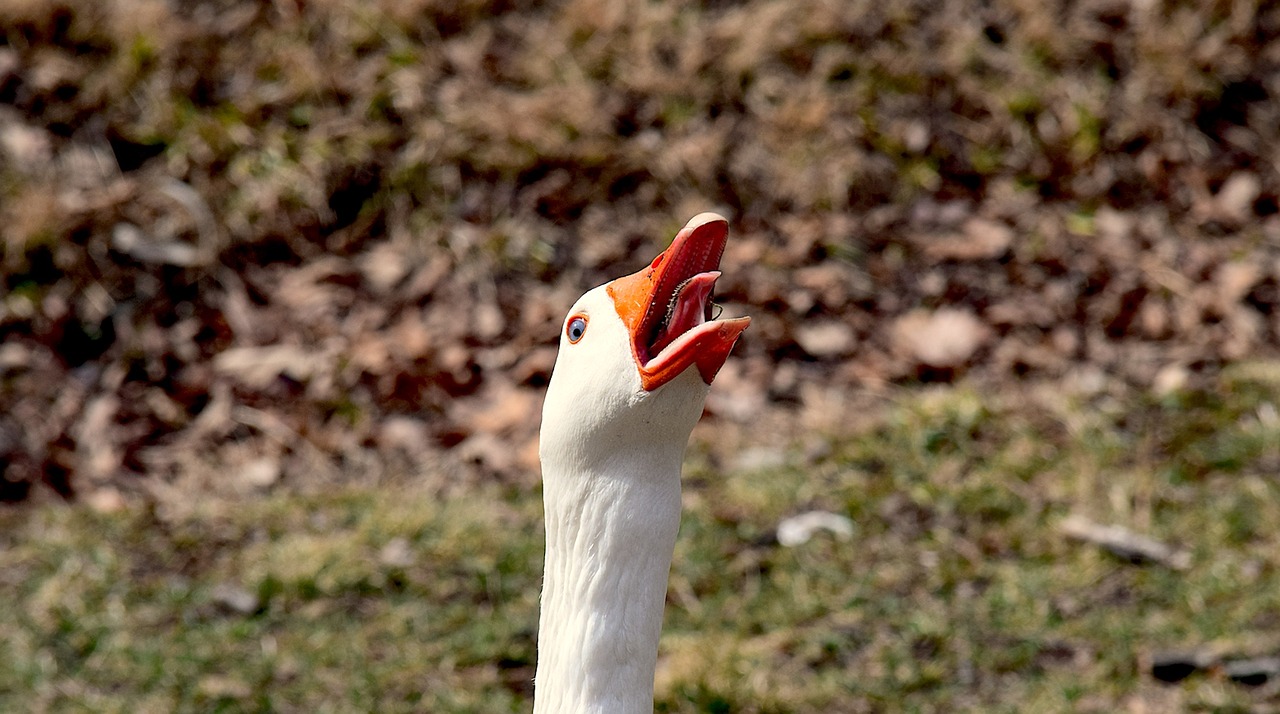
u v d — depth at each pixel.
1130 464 8.84
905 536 8.28
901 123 12.33
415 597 7.86
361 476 9.28
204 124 11.55
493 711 6.91
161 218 11.06
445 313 10.71
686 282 3.92
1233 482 8.58
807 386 10.03
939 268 11.20
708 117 12.26
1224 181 12.20
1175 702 6.81
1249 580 7.66
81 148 11.43
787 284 10.94
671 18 12.80
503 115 11.89
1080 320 10.66
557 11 12.86
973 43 12.74
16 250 10.54
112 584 8.00
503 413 9.72
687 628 7.54
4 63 11.72
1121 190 12.09
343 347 10.29
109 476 9.22
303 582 7.93
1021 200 11.97
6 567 8.15
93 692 7.15
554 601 4.21
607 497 4.03
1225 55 12.87
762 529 8.38
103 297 10.45
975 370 10.17
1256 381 9.71
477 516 8.57
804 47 12.62
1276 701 6.75
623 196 11.72
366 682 7.17
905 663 7.20
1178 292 10.88
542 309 10.75
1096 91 12.58
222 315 10.55
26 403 9.66
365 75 12.10
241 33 12.29
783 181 11.88
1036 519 8.37
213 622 7.69
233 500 9.02
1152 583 7.73
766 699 6.92
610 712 4.07
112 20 12.04
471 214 11.44
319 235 11.30
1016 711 6.80
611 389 3.94
